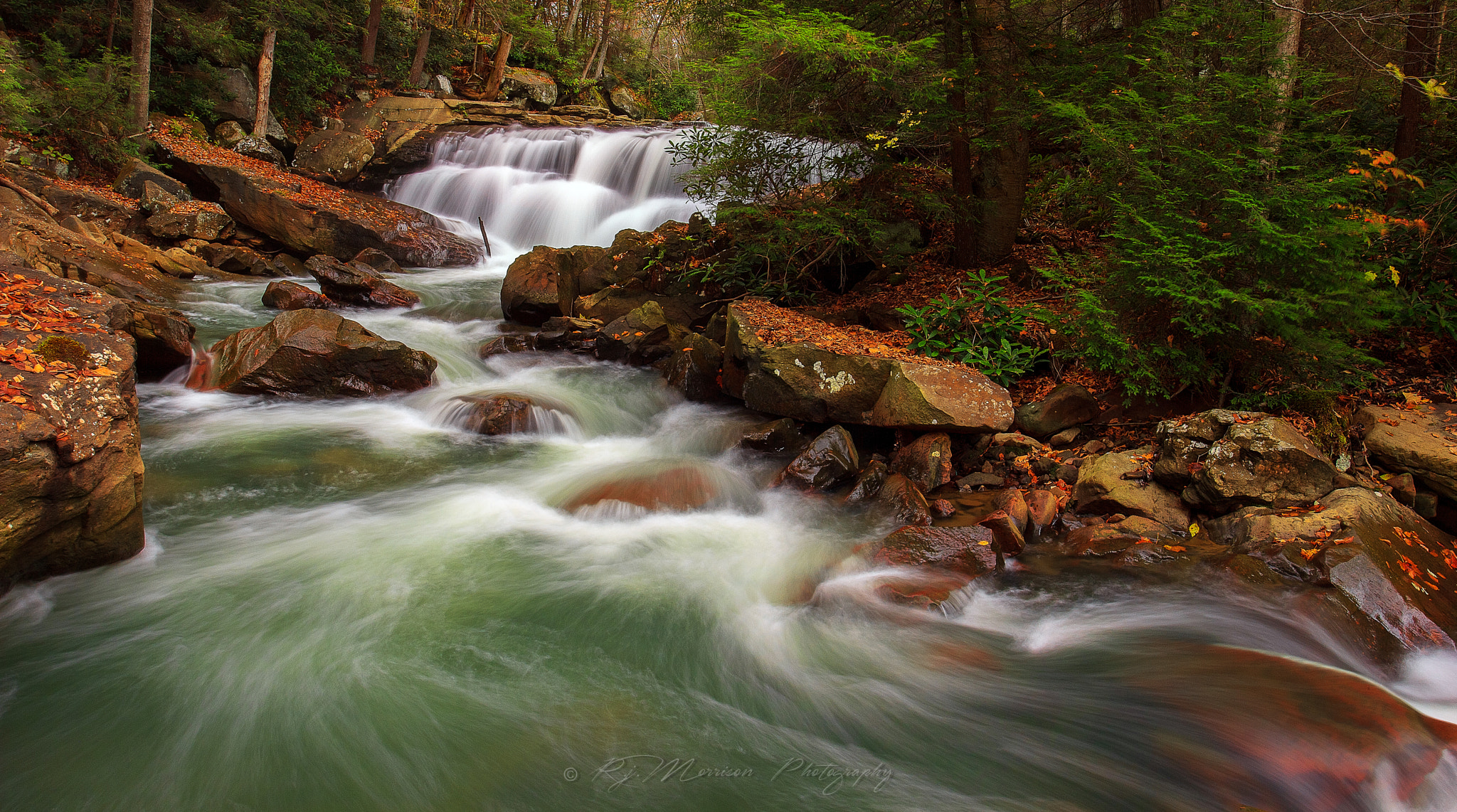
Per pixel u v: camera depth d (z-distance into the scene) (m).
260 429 7.70
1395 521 5.40
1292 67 7.19
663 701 4.23
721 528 6.35
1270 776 3.60
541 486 7.03
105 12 16.14
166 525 5.82
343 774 3.62
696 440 8.15
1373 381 6.87
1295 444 5.67
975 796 3.63
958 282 9.91
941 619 4.95
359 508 6.36
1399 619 4.62
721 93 9.84
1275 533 5.33
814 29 8.15
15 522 4.27
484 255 16.56
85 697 4.02
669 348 10.25
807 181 10.55
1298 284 6.42
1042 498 6.27
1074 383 7.82
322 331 8.72
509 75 26.56
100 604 4.77
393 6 25.22
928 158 12.02
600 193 19.05
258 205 14.60
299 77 19.50
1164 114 7.17
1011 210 10.31
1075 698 4.24
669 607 5.15
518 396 8.48
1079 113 7.40
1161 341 7.03
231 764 3.65
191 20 16.84
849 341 8.21
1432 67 9.33
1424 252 7.02
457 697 4.16
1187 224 6.68
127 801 3.43
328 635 4.64
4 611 4.57
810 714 4.18
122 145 14.22
